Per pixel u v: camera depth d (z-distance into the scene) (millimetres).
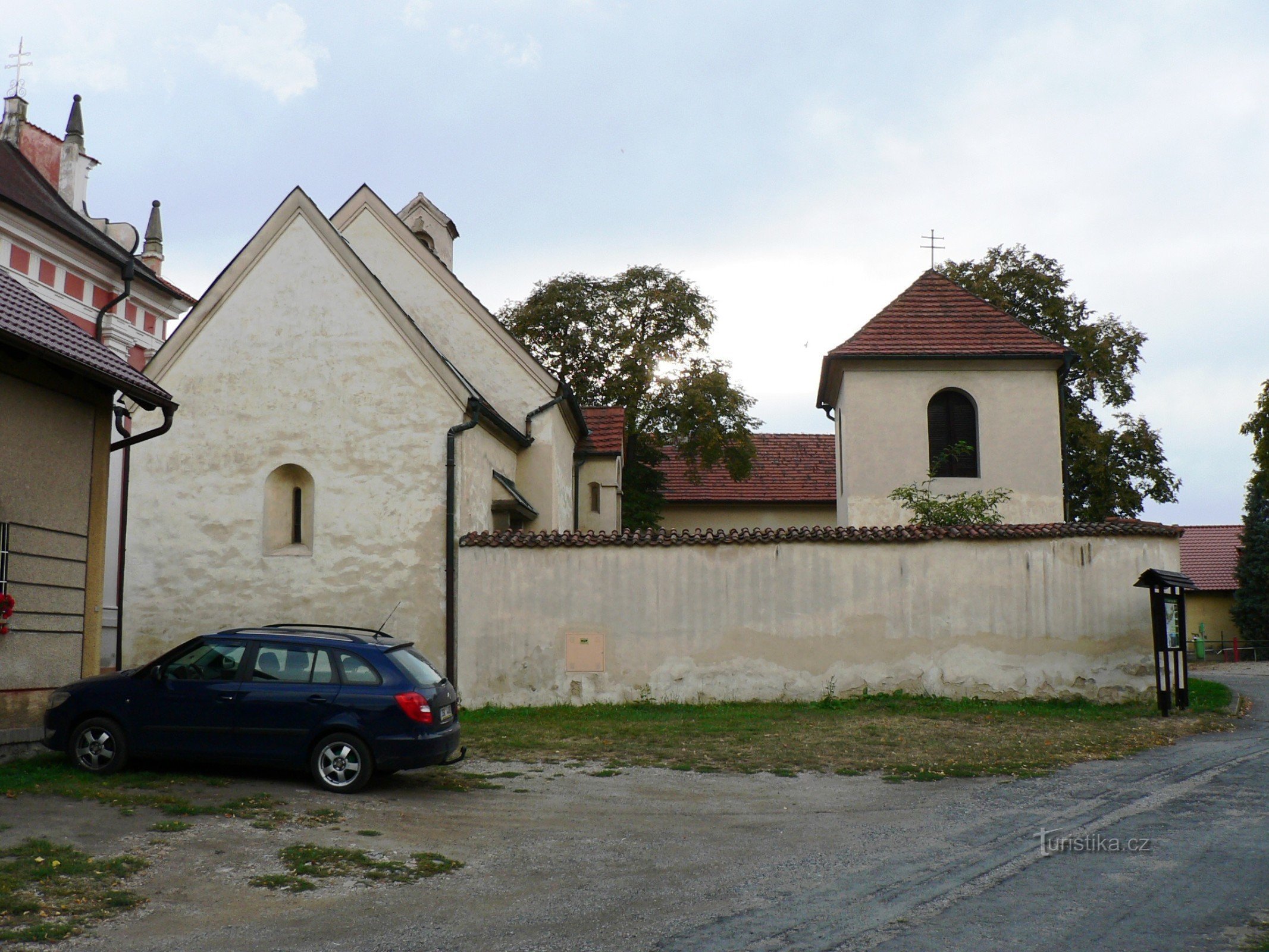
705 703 18422
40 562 12461
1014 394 25531
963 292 27500
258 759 11109
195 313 20016
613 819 10125
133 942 6414
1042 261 37312
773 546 18688
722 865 8289
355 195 25031
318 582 19188
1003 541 18500
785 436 41281
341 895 7449
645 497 35500
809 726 15992
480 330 24391
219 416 19750
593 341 35250
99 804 9805
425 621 18922
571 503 27453
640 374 33938
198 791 10602
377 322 19797
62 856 8039
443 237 28672
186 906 7129
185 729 11219
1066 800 10711
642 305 35406
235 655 11531
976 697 18266
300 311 19922
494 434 21625
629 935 6508
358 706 11039
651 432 34656
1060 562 18312
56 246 20875
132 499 19641
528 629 18719
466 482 19688
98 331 22219
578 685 18562
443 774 12461
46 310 13273
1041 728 15727
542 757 13703
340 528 19281
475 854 8688
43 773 11000
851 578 18609
